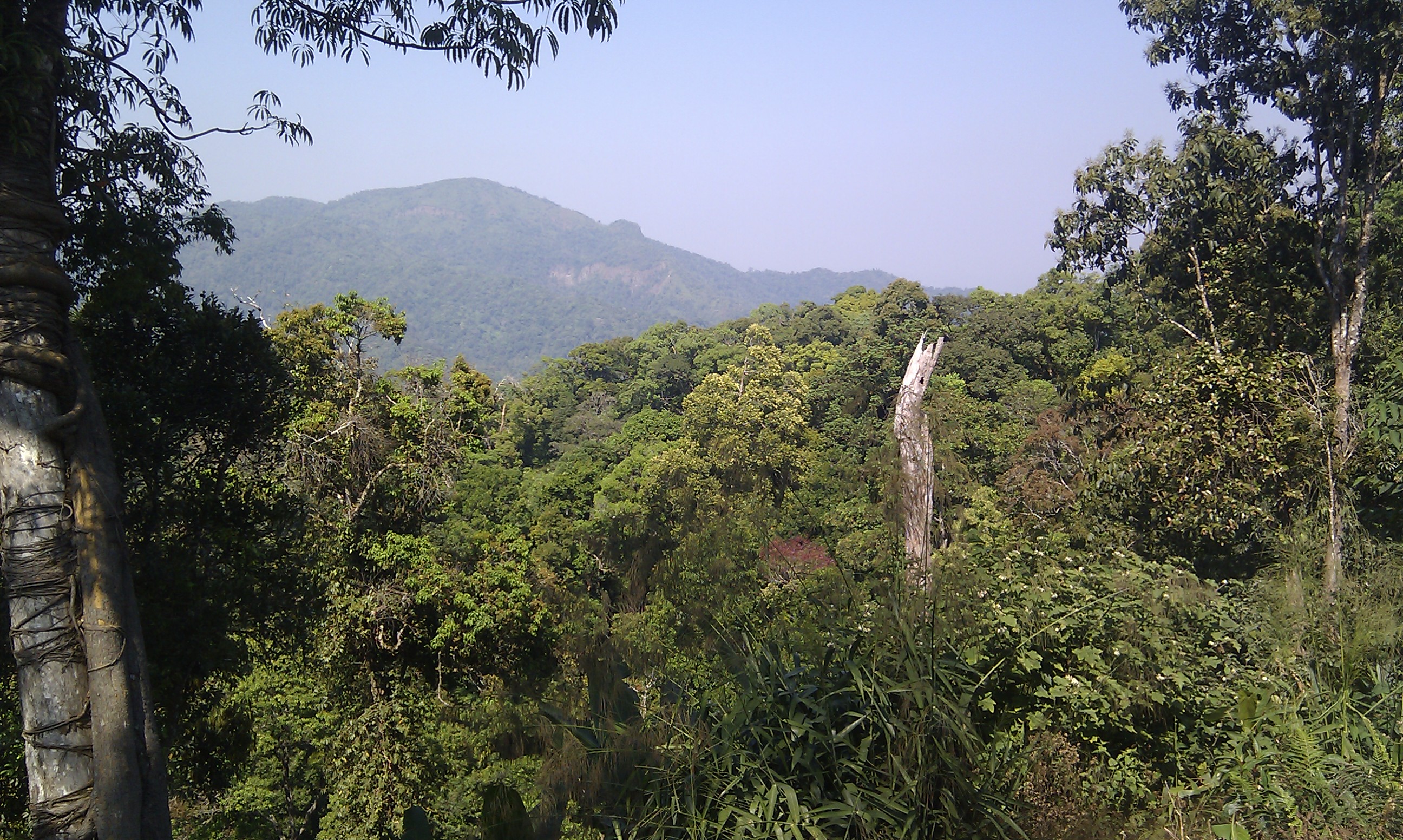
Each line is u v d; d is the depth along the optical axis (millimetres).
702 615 3365
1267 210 12188
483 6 5203
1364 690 4250
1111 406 12586
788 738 2748
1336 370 10055
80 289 6512
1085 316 40844
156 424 6988
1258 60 12141
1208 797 3568
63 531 4254
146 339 6922
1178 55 12672
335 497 16031
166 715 7195
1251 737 3879
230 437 7629
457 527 24375
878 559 3619
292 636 9992
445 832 12234
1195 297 12594
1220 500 8648
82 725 4176
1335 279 10648
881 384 38656
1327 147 11242
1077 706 4012
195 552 7332
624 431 52156
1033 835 2785
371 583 15062
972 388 38375
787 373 38562
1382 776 3490
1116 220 13633
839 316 76562
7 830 6762
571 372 85125
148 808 4281
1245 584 6250
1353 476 8352
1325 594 4926
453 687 15188
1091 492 9961
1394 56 10078
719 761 2697
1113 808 3484
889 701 2801
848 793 2574
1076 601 4469
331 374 18203
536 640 14570
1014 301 53906
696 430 36875
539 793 2801
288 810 15312
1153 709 4098
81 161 6012
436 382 19406
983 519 5113
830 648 3031
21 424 4234
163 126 6039
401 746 13836
